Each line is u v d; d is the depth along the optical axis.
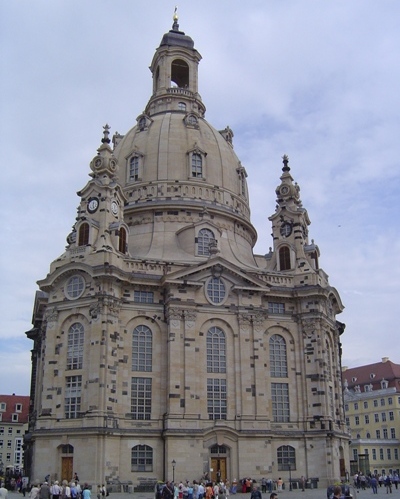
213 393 81.75
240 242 100.94
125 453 76.38
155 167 99.62
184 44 119.56
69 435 75.31
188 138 102.62
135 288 83.94
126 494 71.50
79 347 80.12
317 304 89.56
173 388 79.25
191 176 99.25
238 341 84.50
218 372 82.88
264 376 84.06
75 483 61.06
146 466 76.81
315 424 84.62
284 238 98.50
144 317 83.25
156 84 120.25
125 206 98.00
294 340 89.12
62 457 75.69
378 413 152.25
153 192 98.06
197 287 84.12
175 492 59.12
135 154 101.50
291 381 87.19
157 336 83.00
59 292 83.44
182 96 114.44
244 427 80.44
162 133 102.69
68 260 84.69
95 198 88.56
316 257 100.19
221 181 101.75
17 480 90.25
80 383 78.50
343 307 100.38
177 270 84.88
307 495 69.19
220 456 78.75
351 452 144.25
